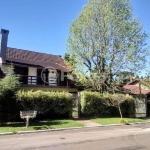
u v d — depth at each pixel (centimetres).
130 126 1667
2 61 2545
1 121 1533
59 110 1894
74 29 2880
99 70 2827
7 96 1533
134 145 968
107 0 2827
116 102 2080
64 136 1173
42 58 3253
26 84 2542
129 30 2777
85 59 2853
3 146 916
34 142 1002
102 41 2831
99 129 1471
